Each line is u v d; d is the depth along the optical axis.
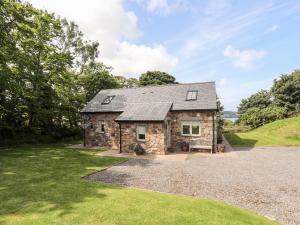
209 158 16.12
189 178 10.97
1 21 16.91
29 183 9.37
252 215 6.87
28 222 5.83
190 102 20.02
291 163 14.45
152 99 22.03
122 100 23.25
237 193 8.97
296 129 28.58
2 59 17.55
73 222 5.86
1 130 21.78
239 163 14.45
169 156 16.86
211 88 21.34
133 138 18.55
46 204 7.06
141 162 14.69
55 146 22.11
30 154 16.84
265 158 16.12
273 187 9.70
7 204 7.03
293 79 46.66
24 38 20.41
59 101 25.39
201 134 18.95
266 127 34.69
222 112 42.84
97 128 22.36
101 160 15.10
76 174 11.15
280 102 48.03
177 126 19.72
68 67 28.00
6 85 18.58
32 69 21.48
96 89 34.16
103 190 8.63
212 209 7.06
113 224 5.81
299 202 8.12
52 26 24.08
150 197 7.99
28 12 20.53
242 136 29.23
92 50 33.03
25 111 23.02
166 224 5.91
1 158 14.96
